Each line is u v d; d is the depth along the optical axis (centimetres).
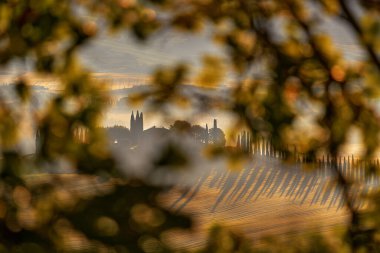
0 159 689
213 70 1189
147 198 571
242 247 1175
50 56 868
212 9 1160
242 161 1170
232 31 1205
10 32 842
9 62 847
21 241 642
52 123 771
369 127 1288
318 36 1247
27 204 653
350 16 1242
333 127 1270
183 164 565
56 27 855
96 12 950
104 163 611
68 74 868
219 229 1187
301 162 1270
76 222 577
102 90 837
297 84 1208
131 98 1145
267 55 1215
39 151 712
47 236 632
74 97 823
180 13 1141
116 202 575
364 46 1249
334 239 1276
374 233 1243
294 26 1246
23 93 817
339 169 1295
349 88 1263
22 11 845
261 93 1181
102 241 566
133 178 577
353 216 1260
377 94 1265
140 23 958
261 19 1213
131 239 565
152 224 569
